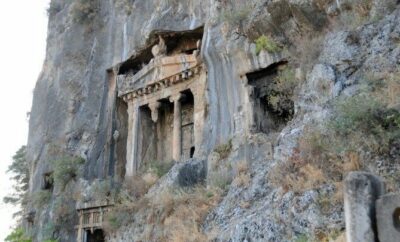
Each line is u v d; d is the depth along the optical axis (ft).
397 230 16.75
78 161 103.14
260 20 65.51
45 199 106.73
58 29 124.16
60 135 109.70
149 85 96.58
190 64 88.53
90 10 114.93
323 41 56.49
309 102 50.98
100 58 109.81
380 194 18.29
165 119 102.37
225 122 71.31
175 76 91.20
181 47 98.22
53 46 123.65
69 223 95.20
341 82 47.80
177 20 91.35
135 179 83.20
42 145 112.88
